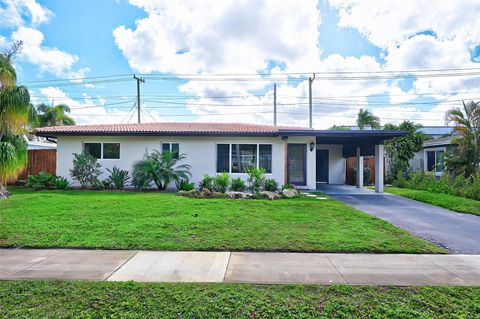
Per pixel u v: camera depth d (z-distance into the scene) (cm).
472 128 1457
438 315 287
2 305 300
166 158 1232
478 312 293
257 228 612
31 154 1473
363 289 345
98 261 439
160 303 307
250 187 1203
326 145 1759
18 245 505
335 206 873
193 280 371
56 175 1335
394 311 292
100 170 1336
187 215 711
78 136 1333
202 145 1333
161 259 450
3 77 966
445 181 1312
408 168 1784
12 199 900
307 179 1327
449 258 466
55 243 511
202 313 289
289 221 676
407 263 441
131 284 353
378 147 1320
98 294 326
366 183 1742
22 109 985
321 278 381
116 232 570
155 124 1650
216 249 497
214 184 1184
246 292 335
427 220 747
